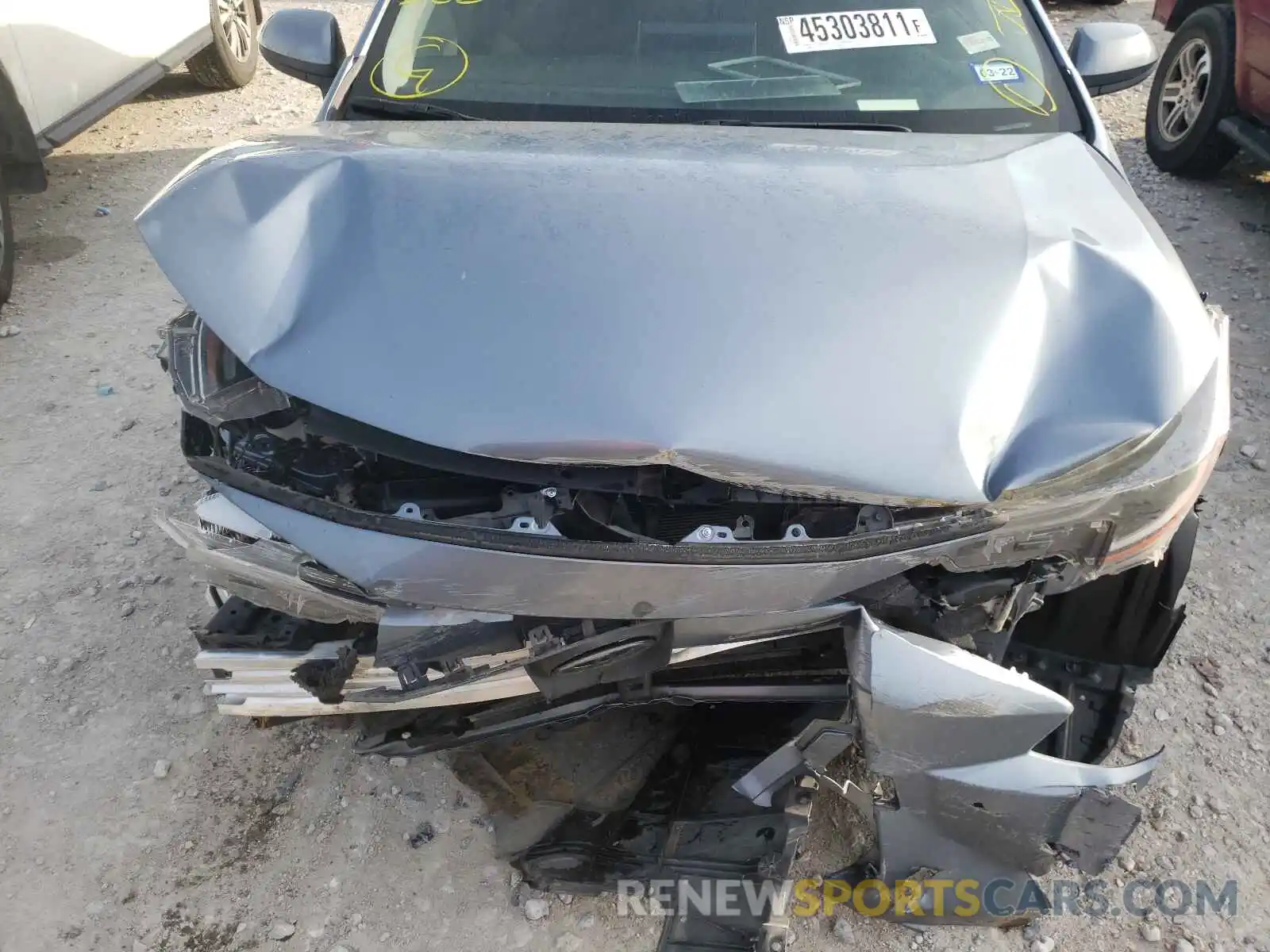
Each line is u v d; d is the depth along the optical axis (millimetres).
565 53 2729
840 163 2223
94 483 3434
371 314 1844
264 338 1847
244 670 2039
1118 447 1757
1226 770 2484
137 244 5047
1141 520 1861
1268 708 2643
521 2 2789
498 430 1683
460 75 2729
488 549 1722
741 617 1802
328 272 1930
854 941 2135
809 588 1733
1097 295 1955
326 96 2811
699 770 2332
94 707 2658
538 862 2191
